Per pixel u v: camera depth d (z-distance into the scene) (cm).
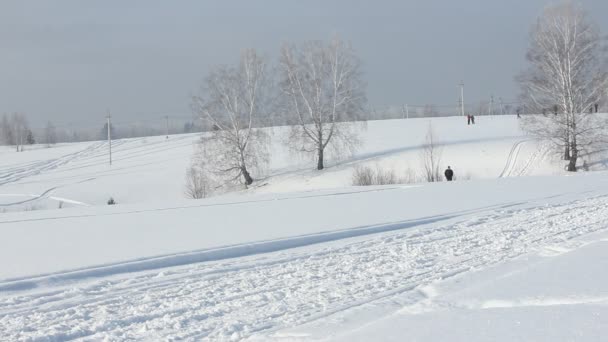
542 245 1078
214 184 5512
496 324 516
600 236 1052
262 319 709
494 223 1508
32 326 746
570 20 4794
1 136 15600
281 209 2202
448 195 2420
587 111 4781
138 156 8488
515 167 4925
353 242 1330
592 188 2402
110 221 2095
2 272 1113
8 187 6869
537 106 4925
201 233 1591
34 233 1817
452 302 632
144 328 703
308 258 1156
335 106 5425
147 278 1035
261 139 5562
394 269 981
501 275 793
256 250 1312
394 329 538
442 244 1219
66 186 6662
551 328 486
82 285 1005
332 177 5200
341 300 782
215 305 811
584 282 654
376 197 2523
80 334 700
